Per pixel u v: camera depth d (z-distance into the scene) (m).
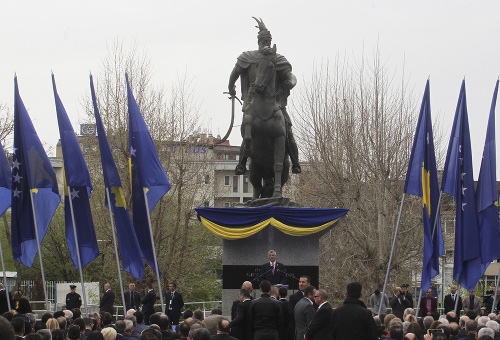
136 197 18.53
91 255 18.61
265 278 18.80
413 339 11.99
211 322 13.45
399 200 40.69
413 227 39.25
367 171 42.06
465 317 14.64
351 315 12.33
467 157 18.83
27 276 50.34
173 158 42.38
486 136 18.98
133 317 14.06
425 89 18.80
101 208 40.88
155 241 41.22
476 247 18.59
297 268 20.20
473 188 18.75
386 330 14.42
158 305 40.00
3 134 42.56
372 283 40.59
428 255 18.36
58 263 50.41
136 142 18.58
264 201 20.33
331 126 42.91
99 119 18.48
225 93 21.55
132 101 18.62
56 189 18.70
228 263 20.25
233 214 19.84
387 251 40.19
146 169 18.55
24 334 12.62
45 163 18.56
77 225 18.58
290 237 20.23
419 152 18.72
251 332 14.38
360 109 42.81
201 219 19.94
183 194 42.66
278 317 14.14
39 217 18.73
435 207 18.80
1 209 19.03
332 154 42.31
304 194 44.50
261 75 20.22
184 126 42.78
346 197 41.62
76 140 18.47
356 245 42.31
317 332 13.36
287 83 20.61
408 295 24.06
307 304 14.45
